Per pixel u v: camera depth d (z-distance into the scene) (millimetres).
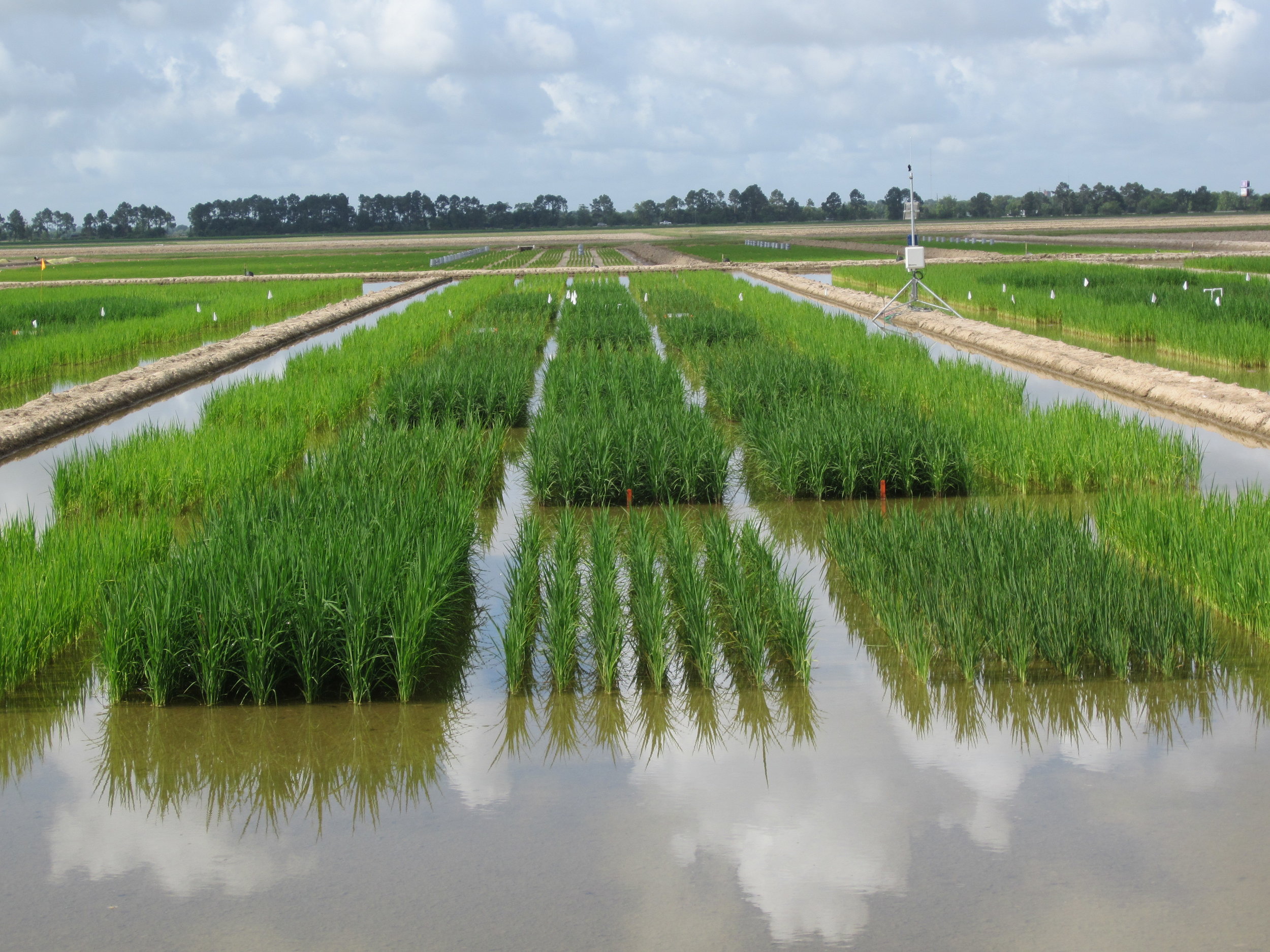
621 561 11305
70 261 113188
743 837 6273
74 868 6098
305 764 7406
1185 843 6074
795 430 14773
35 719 8102
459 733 7852
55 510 13195
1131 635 8625
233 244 174125
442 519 10727
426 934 5375
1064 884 5695
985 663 8836
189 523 12820
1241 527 10172
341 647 8500
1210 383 19422
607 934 5336
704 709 8156
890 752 7352
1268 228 114750
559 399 18266
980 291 35500
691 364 24578
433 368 20172
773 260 70750
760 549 10453
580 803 6758
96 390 21469
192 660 8469
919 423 14969
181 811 6781
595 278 52906
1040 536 10352
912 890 5684
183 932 5449
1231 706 7895
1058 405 16688
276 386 19859
